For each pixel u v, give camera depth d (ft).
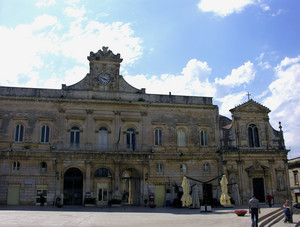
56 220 85.40
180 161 171.63
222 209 140.46
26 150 154.92
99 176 162.30
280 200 176.45
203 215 110.63
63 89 166.71
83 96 168.35
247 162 177.68
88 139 163.73
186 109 179.22
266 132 185.06
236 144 179.83
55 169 156.87
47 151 156.97
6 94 159.53
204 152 173.78
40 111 162.09
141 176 165.07
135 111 172.86
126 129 170.60
